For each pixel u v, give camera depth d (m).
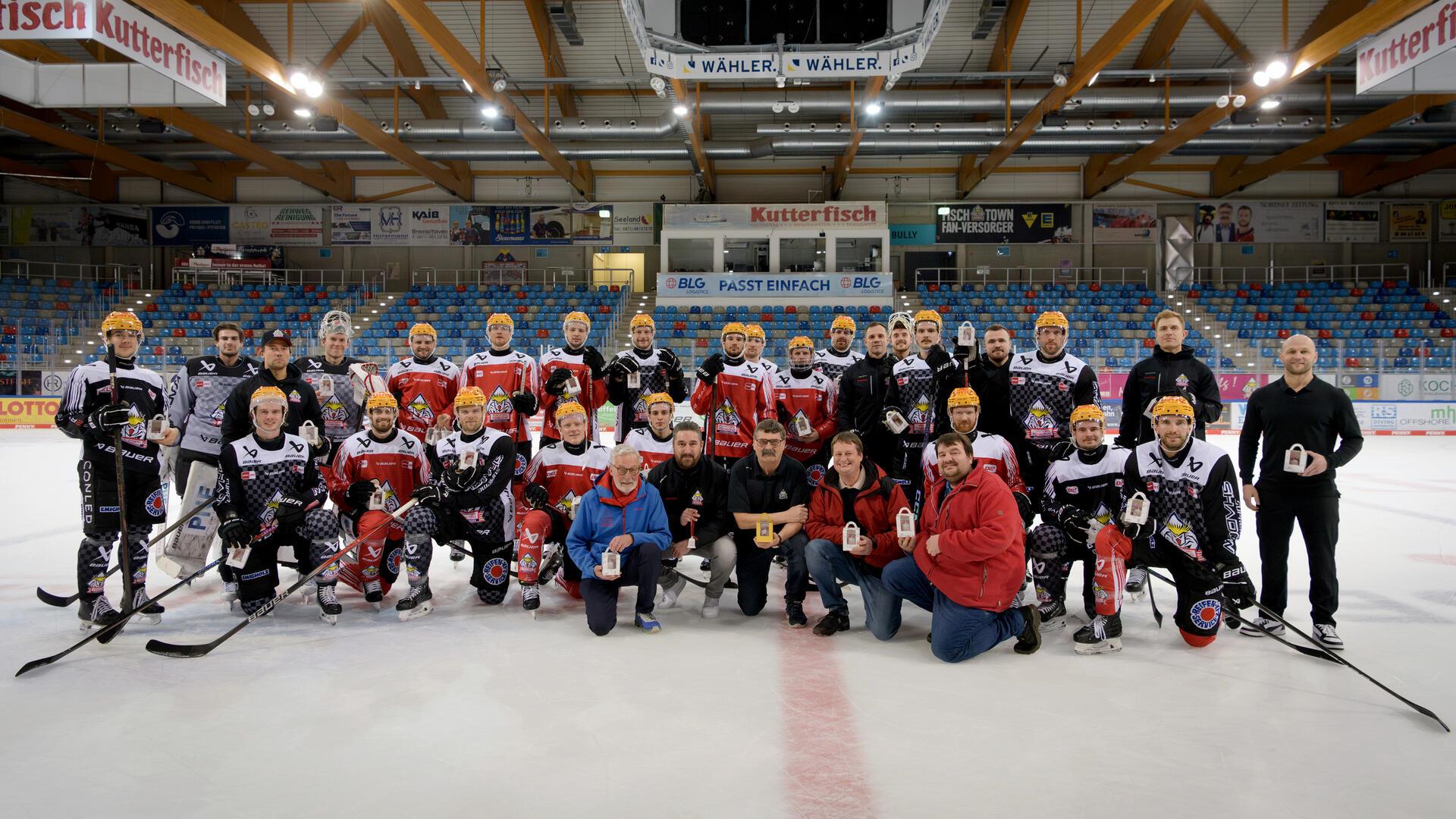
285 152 22.70
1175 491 4.54
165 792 2.80
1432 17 8.73
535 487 5.14
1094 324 25.72
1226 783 2.88
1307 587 5.85
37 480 11.41
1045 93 19.48
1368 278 27.47
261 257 28.30
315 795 2.78
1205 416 5.60
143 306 26.23
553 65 21.53
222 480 4.81
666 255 26.92
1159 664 4.18
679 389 7.31
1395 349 21.17
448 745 3.16
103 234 28.12
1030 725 3.37
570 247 28.55
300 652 4.29
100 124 19.98
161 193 28.19
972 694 3.73
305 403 5.87
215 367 6.07
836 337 7.23
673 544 5.12
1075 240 27.72
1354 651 4.38
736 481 5.09
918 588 4.45
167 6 10.95
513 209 28.42
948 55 21.52
